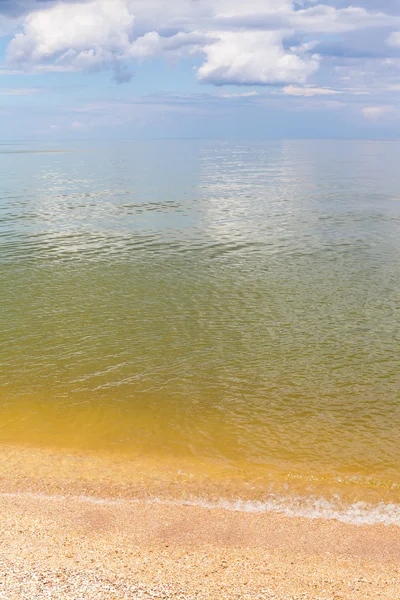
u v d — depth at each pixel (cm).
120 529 1035
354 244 3797
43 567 879
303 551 986
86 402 1582
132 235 4188
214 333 2123
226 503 1141
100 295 2620
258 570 916
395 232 4225
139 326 2197
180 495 1166
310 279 2902
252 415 1523
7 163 15425
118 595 803
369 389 1670
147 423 1477
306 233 4222
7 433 1413
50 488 1180
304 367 1823
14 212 5450
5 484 1188
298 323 2234
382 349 1967
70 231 4372
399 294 2623
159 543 994
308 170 11856
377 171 11419
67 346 1989
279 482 1221
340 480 1231
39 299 2558
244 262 3291
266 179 9456
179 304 2483
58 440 1390
